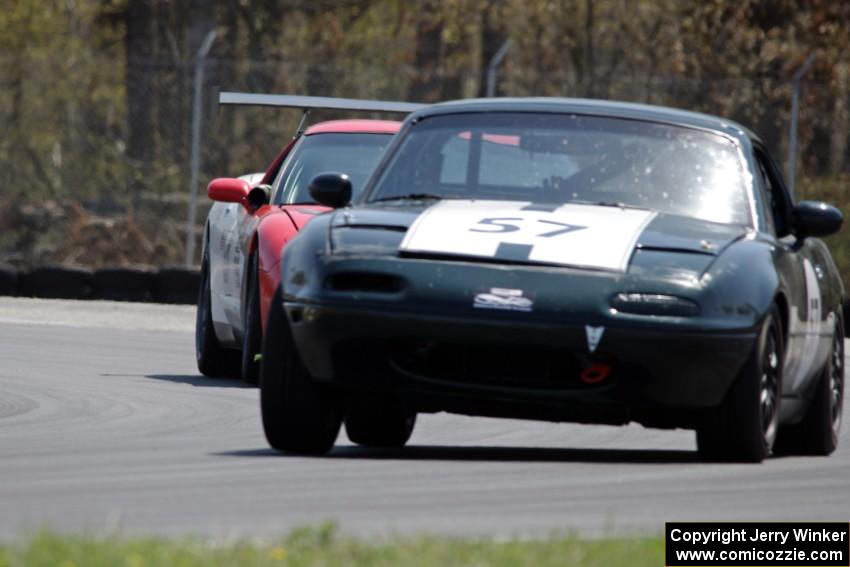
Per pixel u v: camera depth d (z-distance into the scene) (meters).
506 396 21.48
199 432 26.59
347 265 22.00
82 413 29.48
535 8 101.50
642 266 21.97
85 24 114.38
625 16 97.62
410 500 17.98
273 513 16.75
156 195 76.50
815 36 94.19
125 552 13.01
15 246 75.12
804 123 71.88
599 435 28.94
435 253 22.00
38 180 76.88
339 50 111.44
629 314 21.39
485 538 14.61
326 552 13.48
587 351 21.30
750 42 94.25
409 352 21.81
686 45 95.38
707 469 22.06
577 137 25.39
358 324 21.64
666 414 22.50
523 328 21.25
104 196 77.06
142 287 64.88
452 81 80.12
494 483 19.67
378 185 25.17
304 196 34.78
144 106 77.12
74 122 77.75
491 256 21.94
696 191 24.69
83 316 57.19
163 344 47.91
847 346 55.66
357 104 38.72
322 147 35.84
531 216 23.08
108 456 22.23
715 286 21.92
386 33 114.75
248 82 78.62
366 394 22.53
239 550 13.42
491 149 25.28
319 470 20.66
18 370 38.09
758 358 22.30
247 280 34.38
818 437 27.20
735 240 23.39
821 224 26.30
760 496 19.42
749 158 25.64
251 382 34.47
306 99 38.91
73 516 16.28
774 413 23.48
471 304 21.38
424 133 25.92
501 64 102.75
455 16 111.19
